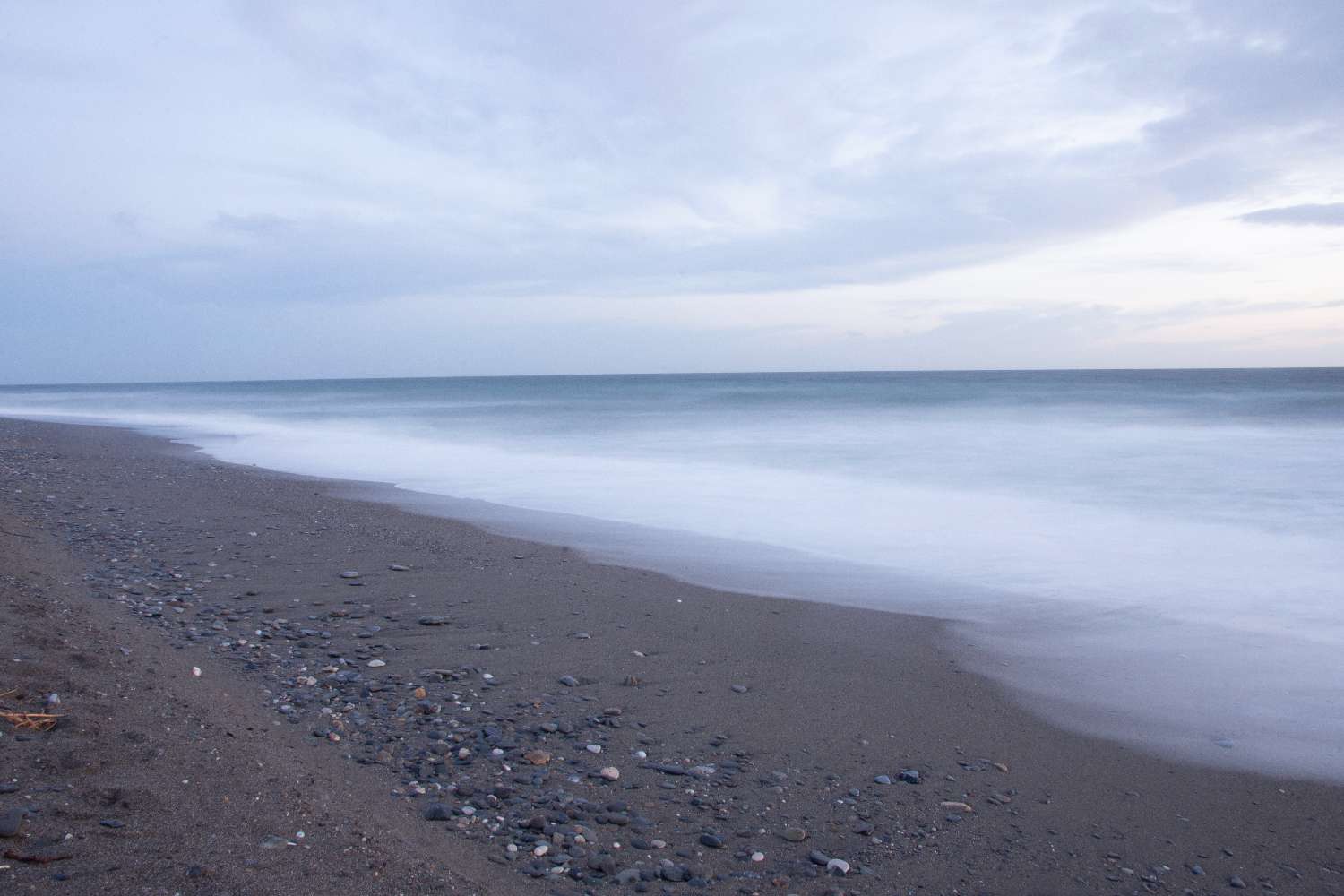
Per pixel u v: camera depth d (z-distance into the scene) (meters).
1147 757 4.88
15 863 2.90
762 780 4.53
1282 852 3.97
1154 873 3.79
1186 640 6.87
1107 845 4.00
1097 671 6.20
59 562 8.66
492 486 15.52
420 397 65.56
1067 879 3.73
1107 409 33.72
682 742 4.97
